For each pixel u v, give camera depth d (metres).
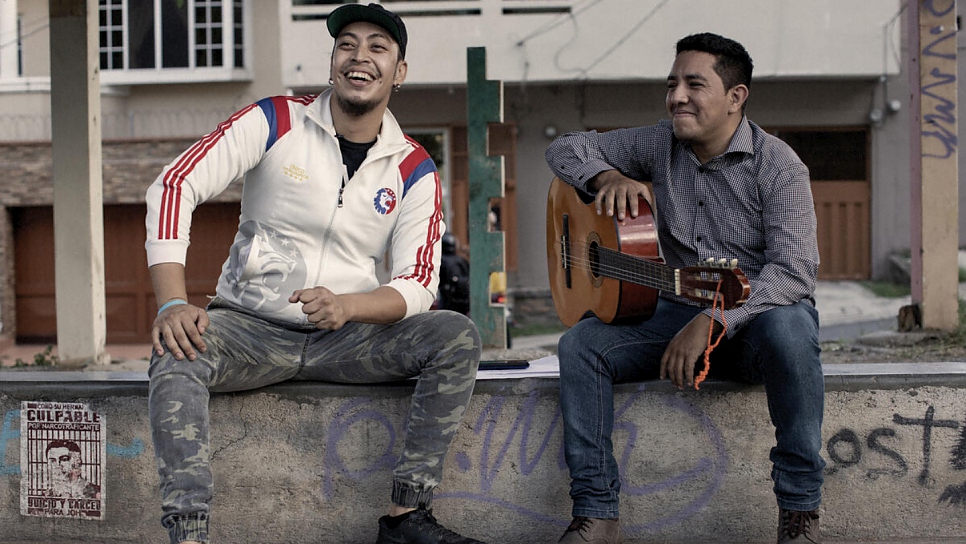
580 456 2.92
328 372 3.04
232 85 15.11
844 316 12.31
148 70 14.97
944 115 7.02
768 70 13.67
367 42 2.89
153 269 2.72
